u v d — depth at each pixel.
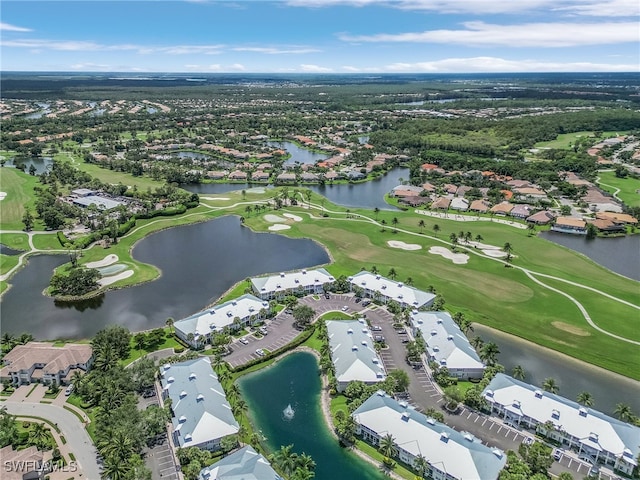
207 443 112.06
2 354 145.75
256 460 102.44
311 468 108.00
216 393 125.88
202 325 158.25
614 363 146.38
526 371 143.62
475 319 172.25
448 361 141.25
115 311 179.25
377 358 144.12
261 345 155.88
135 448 109.62
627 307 179.38
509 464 103.19
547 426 114.94
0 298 189.00
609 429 111.94
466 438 109.31
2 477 98.19
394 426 114.38
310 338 161.62
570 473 106.69
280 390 135.75
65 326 168.88
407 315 170.88
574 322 169.25
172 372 133.00
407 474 106.94
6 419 115.12
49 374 134.25
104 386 126.62
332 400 131.75
